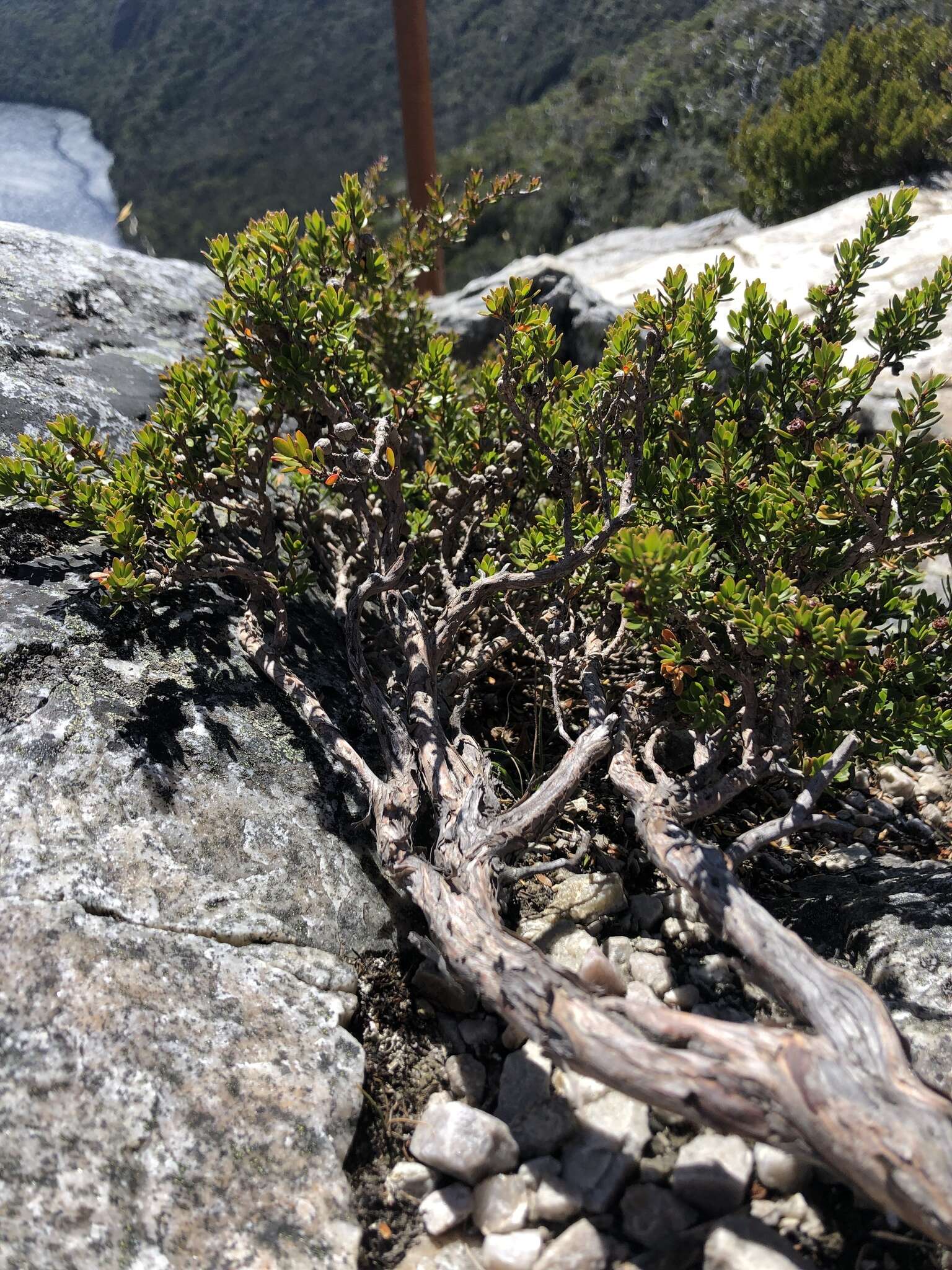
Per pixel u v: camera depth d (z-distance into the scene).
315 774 2.89
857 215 7.14
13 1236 1.81
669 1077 1.93
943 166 7.57
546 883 2.85
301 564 3.69
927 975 2.40
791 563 2.94
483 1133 2.15
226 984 2.31
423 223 4.93
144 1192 1.96
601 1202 2.07
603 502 3.06
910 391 4.96
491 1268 2.02
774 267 6.82
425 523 3.51
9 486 2.90
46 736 2.60
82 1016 2.13
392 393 3.78
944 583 3.51
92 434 3.07
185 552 2.89
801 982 2.10
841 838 3.21
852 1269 1.96
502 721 3.46
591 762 2.66
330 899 2.60
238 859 2.57
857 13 9.65
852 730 2.82
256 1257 1.93
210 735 2.81
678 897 2.73
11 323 3.87
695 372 3.20
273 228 3.27
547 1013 2.06
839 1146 1.82
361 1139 2.23
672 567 2.28
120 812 2.52
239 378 4.42
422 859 2.50
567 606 3.17
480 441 3.78
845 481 2.67
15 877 2.30
